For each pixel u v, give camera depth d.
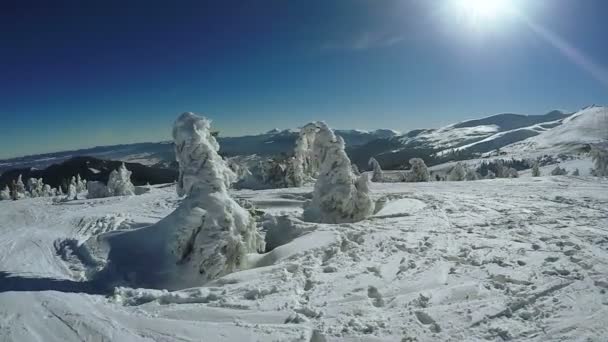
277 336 5.38
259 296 6.84
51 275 9.51
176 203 23.17
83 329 5.71
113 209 21.73
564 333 5.14
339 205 13.80
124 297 7.03
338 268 8.16
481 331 5.30
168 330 5.65
